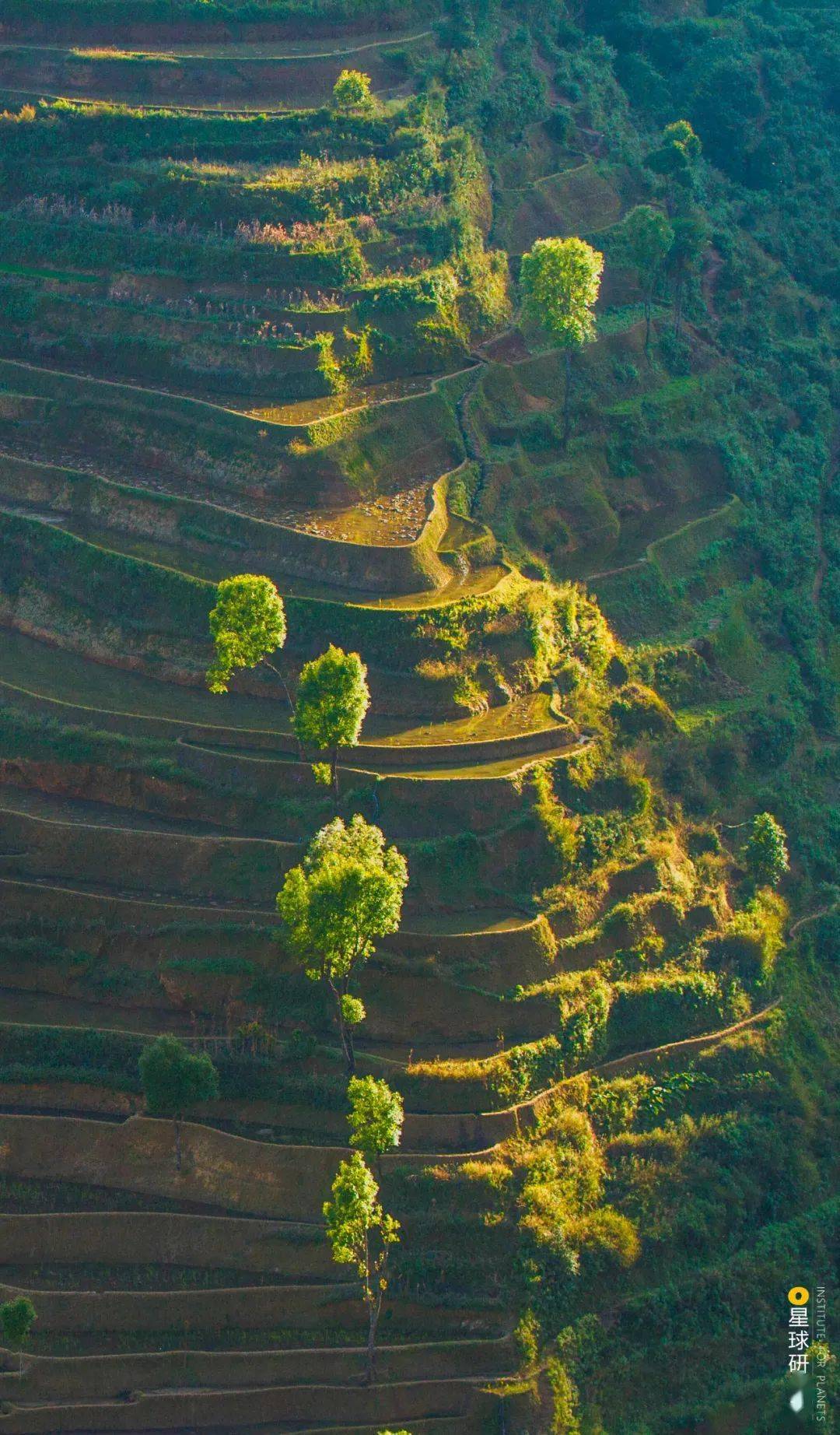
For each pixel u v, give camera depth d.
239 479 83.69
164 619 77.75
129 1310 56.44
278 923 65.69
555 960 67.19
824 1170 67.88
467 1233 58.94
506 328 98.31
